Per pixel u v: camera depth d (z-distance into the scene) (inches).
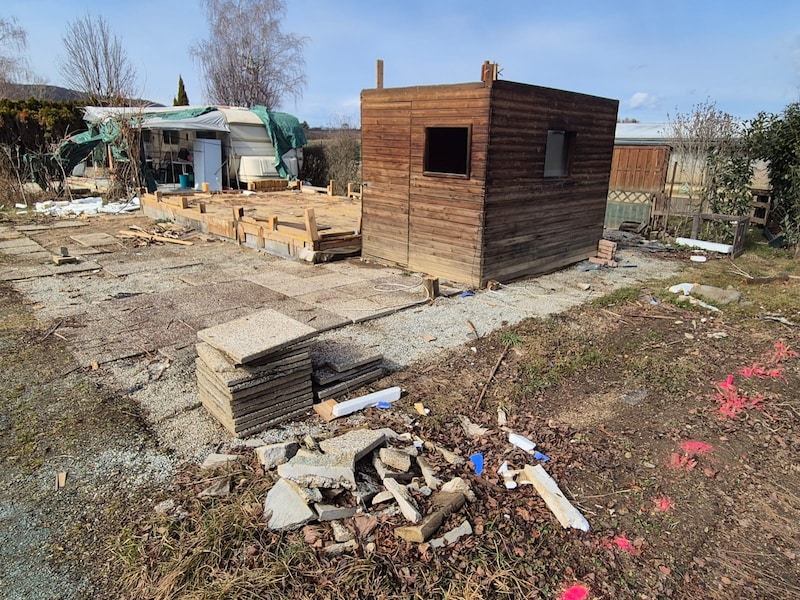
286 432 150.2
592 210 355.9
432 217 301.1
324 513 111.1
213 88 1136.8
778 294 291.1
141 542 106.5
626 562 106.8
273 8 1122.0
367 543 106.7
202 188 598.5
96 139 623.2
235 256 358.9
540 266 325.4
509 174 281.3
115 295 267.9
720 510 123.1
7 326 223.1
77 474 129.1
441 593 96.8
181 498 119.7
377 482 124.2
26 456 135.9
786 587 102.3
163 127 605.9
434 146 304.0
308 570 100.0
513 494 124.9
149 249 377.1
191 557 101.0
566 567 104.4
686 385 185.8
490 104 256.4
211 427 151.0
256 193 596.4
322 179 804.0
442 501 116.6
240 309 248.4
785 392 181.6
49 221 485.1
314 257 335.3
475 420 159.8
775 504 125.8
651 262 374.3
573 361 201.0
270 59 1143.0
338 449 128.0
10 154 607.5
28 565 101.5
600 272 340.5
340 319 235.1
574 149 322.0
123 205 557.6
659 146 505.0
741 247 401.7
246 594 94.5
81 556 103.9
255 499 118.0
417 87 288.2
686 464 139.8
